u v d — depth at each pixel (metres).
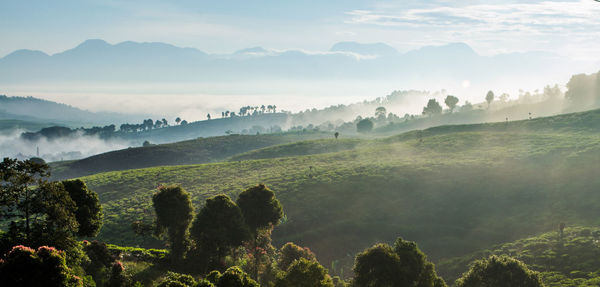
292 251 45.22
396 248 36.03
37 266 23.36
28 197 33.97
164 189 45.16
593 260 48.16
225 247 44.22
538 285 33.06
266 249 50.22
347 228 72.69
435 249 64.81
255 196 50.44
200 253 44.03
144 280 35.75
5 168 32.62
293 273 31.39
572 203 70.56
